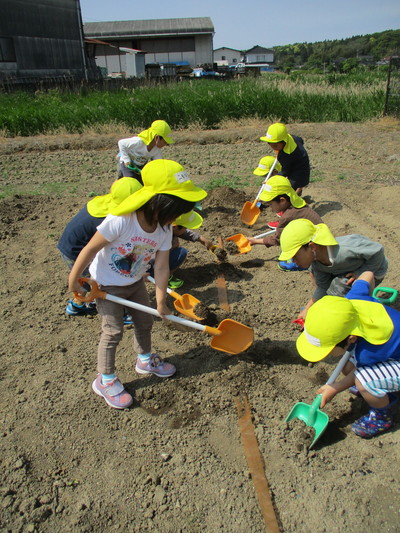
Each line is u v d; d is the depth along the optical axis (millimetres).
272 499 2518
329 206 6574
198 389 3295
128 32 45812
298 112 13734
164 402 3197
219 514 2455
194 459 2766
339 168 8781
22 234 5914
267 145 11172
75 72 26344
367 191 7281
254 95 14070
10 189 7895
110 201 3184
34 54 23469
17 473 2670
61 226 6156
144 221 2713
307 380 3383
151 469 2709
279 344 3727
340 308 2463
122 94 16734
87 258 2764
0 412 3107
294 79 20547
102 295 2957
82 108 13766
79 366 3551
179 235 4633
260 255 5363
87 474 2682
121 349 3754
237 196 7051
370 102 13898
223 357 3594
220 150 10773
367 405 3117
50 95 17391
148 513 2461
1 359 3627
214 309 4172
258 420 3020
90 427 2998
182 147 11281
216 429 2977
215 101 13758
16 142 11664
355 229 5715
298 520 2408
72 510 2486
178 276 4797
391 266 4758
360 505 2469
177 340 3834
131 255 2842
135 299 3164
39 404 3176
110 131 12922
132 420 3055
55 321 4141
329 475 2646
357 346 2666
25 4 22656
